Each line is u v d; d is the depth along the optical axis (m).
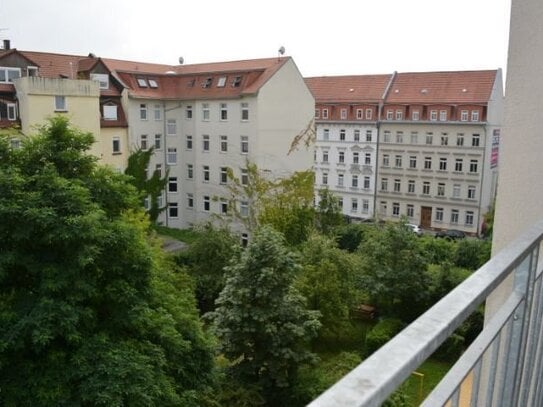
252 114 27.62
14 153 8.30
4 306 7.16
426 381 12.45
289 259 11.52
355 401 0.56
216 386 9.70
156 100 30.23
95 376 6.70
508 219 2.17
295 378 11.42
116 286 7.89
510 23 2.10
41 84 23.05
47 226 7.20
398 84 38.91
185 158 31.59
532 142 2.06
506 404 1.31
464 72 36.75
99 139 25.44
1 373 6.77
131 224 8.92
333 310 15.67
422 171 37.22
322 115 40.88
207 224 22.56
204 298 19.45
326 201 26.61
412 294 16.83
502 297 1.96
